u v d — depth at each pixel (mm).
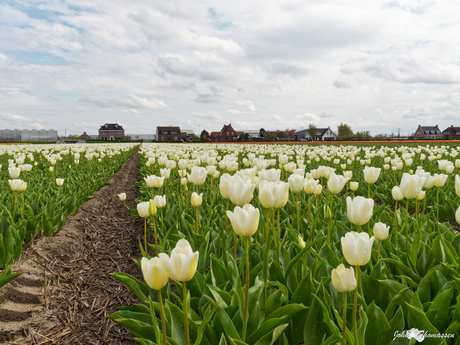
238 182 2475
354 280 1655
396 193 3801
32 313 3549
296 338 2479
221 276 2926
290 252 3463
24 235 4488
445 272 2803
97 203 8609
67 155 20000
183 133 137125
